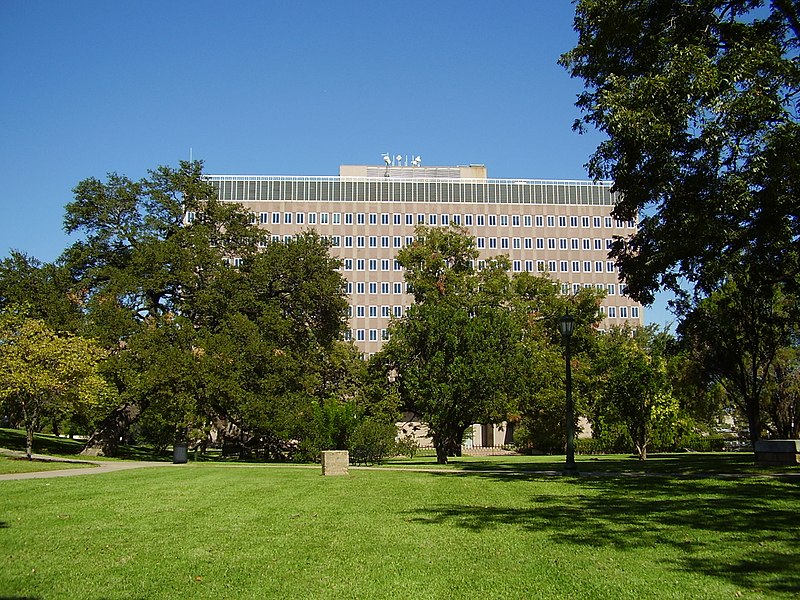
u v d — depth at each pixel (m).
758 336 31.69
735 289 30.00
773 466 23.80
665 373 36.78
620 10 19.83
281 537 10.21
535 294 57.03
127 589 7.32
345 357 48.16
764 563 8.02
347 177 117.88
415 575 7.80
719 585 7.13
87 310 40.41
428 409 32.84
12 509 13.27
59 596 7.03
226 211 45.72
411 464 32.22
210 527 11.16
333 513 12.72
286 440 40.22
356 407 33.62
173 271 40.72
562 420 54.25
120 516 12.39
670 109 18.58
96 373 33.19
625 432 36.28
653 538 9.69
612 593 6.92
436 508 13.30
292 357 41.53
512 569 7.98
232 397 37.62
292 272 43.94
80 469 25.36
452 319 33.75
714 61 18.64
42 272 40.09
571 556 8.59
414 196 118.00
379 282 114.69
